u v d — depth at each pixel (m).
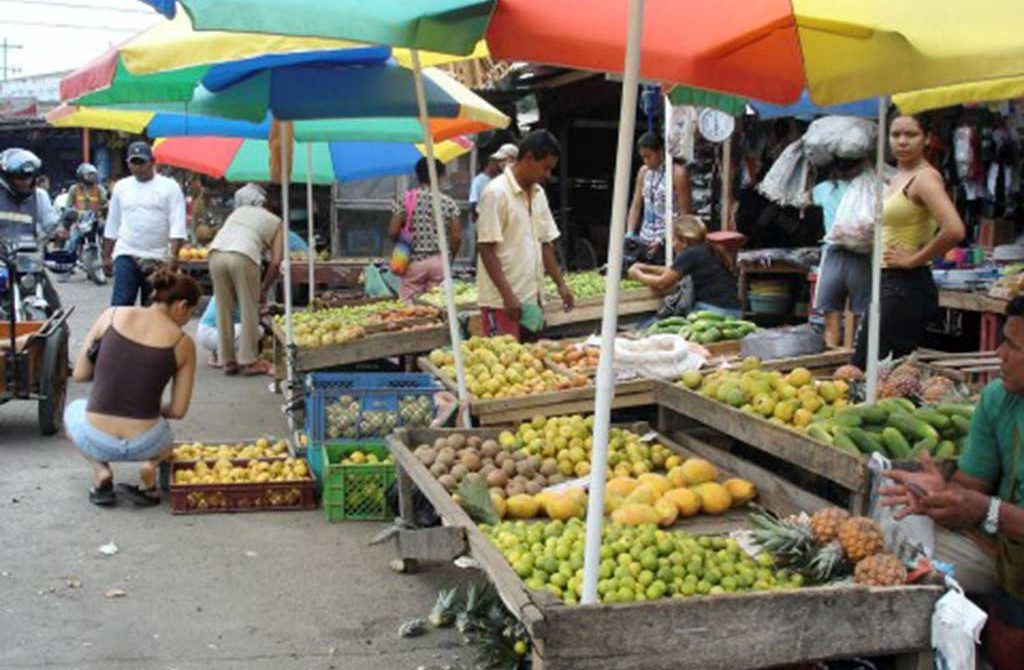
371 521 5.86
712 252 7.58
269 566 5.15
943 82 3.25
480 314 7.43
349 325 7.96
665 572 3.50
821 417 4.57
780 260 10.27
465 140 9.76
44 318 9.39
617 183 3.15
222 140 9.16
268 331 10.43
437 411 6.07
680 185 9.76
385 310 8.93
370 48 5.48
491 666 4.13
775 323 10.54
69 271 19.34
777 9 4.12
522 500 4.38
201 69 5.59
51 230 9.48
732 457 5.00
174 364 6.05
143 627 4.44
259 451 6.64
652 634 3.10
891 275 5.89
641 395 5.77
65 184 30.28
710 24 4.27
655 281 7.60
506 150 11.12
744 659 3.17
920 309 5.92
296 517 5.91
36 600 4.69
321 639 4.36
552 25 3.97
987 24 3.13
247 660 4.17
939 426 4.30
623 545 3.60
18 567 5.08
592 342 6.68
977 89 5.45
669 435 5.68
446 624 4.51
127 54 4.36
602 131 16.17
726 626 3.15
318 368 7.41
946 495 3.36
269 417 8.31
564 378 5.96
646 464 5.08
